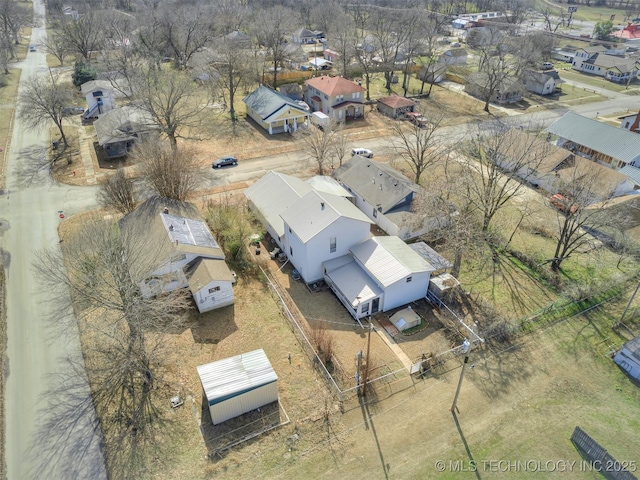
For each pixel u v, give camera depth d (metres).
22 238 41.16
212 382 25.36
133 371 28.12
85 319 30.92
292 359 29.53
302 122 67.56
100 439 24.64
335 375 28.41
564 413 26.44
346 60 84.81
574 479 23.02
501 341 31.28
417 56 95.44
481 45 103.75
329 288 35.88
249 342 30.75
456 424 25.64
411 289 33.88
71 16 132.12
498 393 27.58
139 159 44.47
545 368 29.36
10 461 23.58
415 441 24.72
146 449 24.09
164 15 96.69
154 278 32.62
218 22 107.94
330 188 45.56
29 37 127.75
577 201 36.16
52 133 63.25
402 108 72.81
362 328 32.16
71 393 27.22
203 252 34.28
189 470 23.11
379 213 42.88
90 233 31.80
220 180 51.91
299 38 122.38
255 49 85.19
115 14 117.88
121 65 78.75
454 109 76.69
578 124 59.44
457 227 36.12
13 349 30.17
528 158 45.44
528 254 40.16
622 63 95.94
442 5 170.75
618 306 34.69
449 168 53.72
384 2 158.75
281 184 43.06
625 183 48.50
